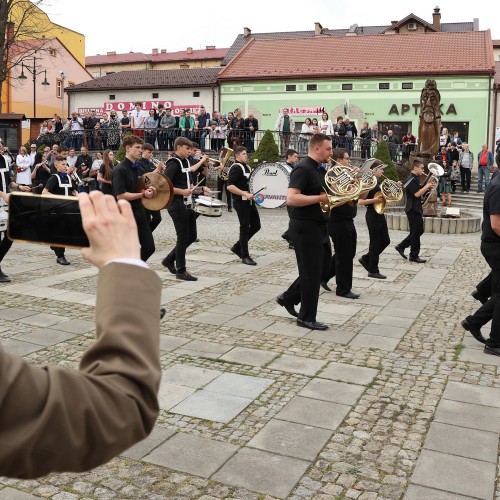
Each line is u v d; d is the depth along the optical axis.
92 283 8.38
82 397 0.97
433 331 6.41
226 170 12.06
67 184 9.49
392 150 24.52
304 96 33.88
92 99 37.66
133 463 3.52
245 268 9.84
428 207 15.79
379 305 7.52
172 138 22.89
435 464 3.54
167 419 4.09
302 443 3.78
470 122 31.45
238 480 3.35
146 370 1.04
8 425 0.93
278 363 5.25
